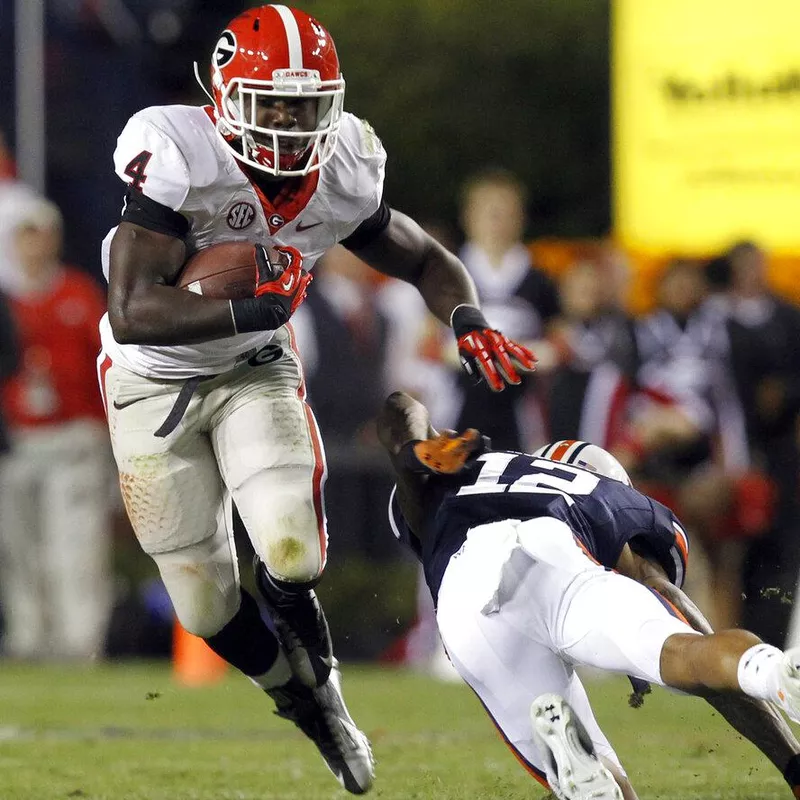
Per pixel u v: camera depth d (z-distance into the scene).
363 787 15.28
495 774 16.78
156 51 41.41
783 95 33.00
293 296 13.42
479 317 15.00
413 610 31.58
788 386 29.47
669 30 33.47
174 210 13.63
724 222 33.38
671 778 16.19
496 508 12.66
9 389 30.36
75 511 30.77
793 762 12.28
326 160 13.95
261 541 14.05
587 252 32.72
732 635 11.01
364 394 30.23
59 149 41.19
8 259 30.36
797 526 29.33
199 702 24.73
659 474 28.41
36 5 37.50
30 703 24.52
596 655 11.65
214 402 14.57
